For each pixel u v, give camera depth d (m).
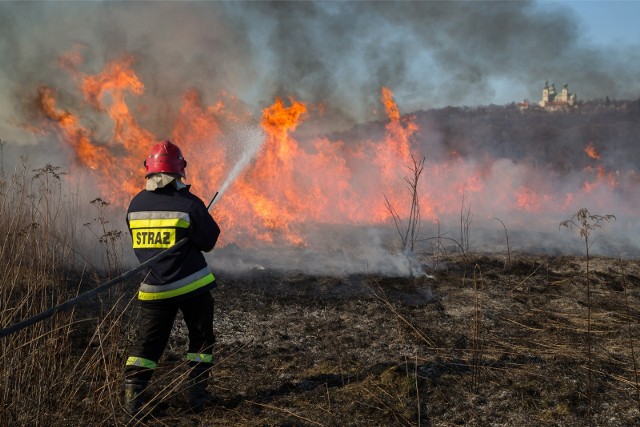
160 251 3.90
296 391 4.30
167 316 3.95
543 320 5.76
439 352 4.95
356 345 5.12
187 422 3.85
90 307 5.64
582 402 4.14
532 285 6.92
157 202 3.95
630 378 4.48
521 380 4.42
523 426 3.86
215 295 6.41
